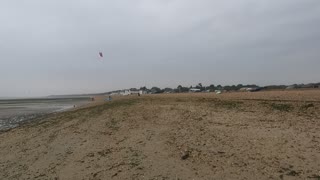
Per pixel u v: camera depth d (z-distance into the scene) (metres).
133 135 23.23
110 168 16.69
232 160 16.16
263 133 20.30
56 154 20.72
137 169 16.12
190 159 16.78
